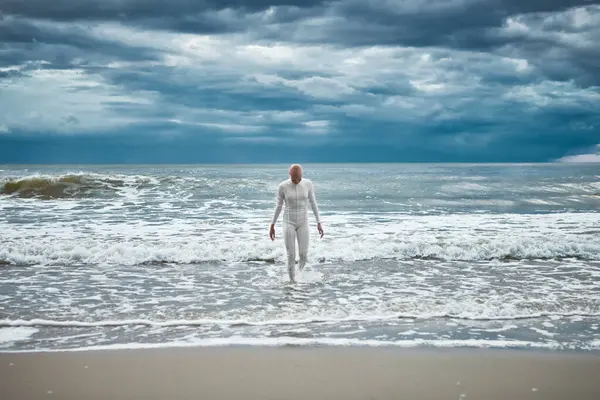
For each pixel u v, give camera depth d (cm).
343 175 5225
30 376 414
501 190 2911
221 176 4706
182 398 372
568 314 614
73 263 937
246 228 1368
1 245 997
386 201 2267
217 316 604
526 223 1502
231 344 497
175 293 724
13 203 2062
